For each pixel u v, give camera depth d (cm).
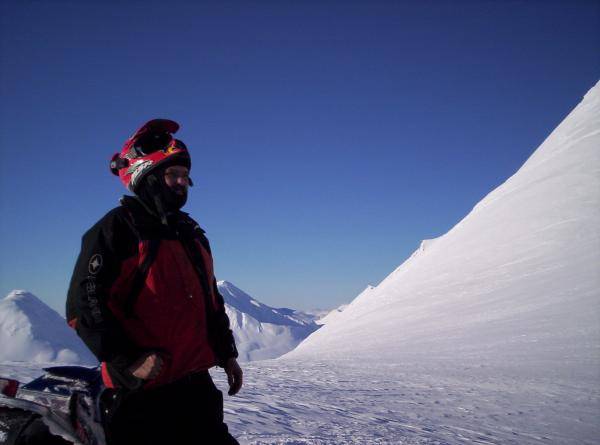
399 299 5116
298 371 1755
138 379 201
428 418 922
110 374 209
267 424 666
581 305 3206
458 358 2350
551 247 4747
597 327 2708
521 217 5694
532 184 6512
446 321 3700
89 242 210
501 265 4825
